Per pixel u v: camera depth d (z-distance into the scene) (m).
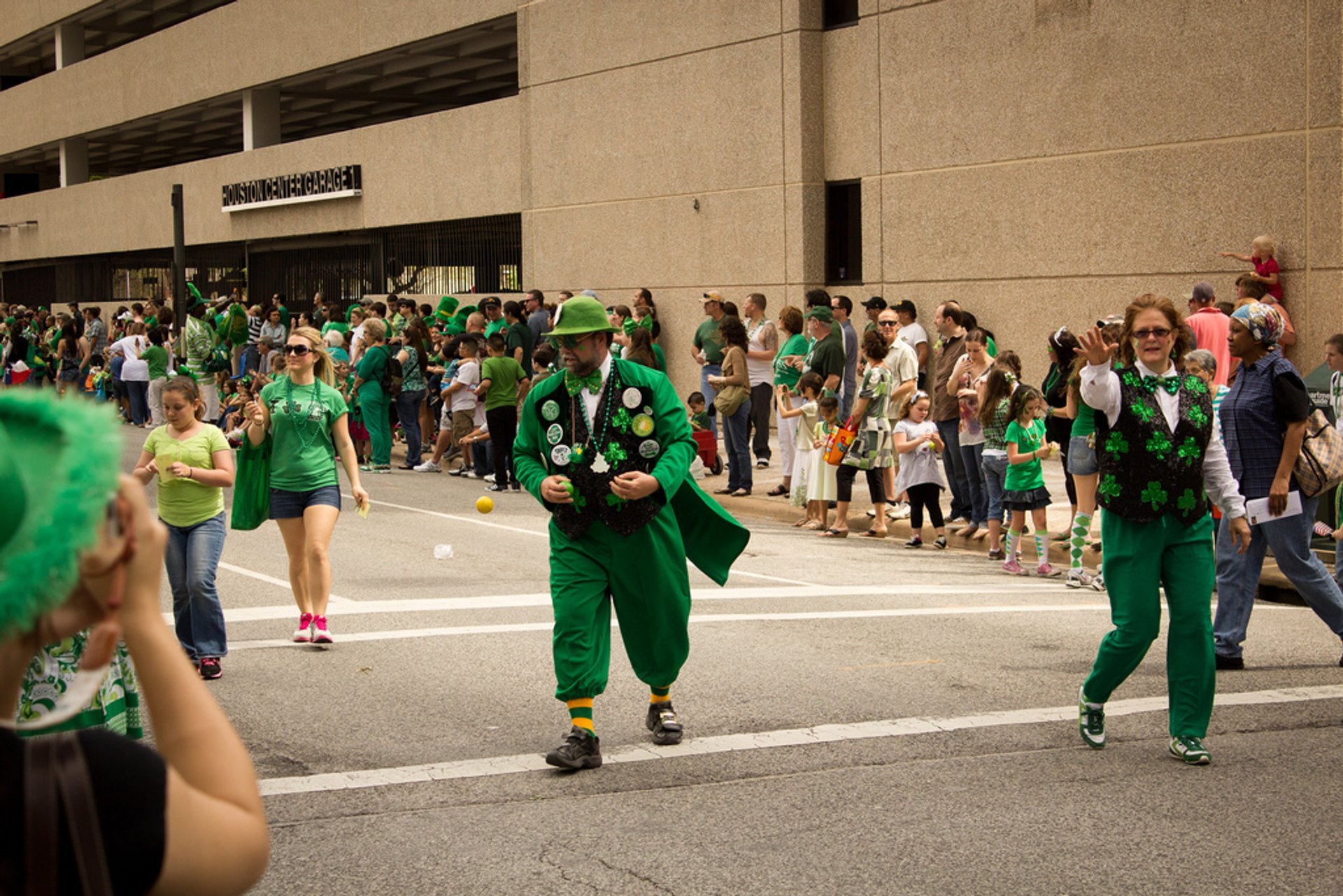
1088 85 16.31
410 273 29.69
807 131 20.11
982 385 11.85
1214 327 12.52
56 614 1.70
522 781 5.93
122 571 1.72
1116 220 16.16
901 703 7.17
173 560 7.90
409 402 19.80
